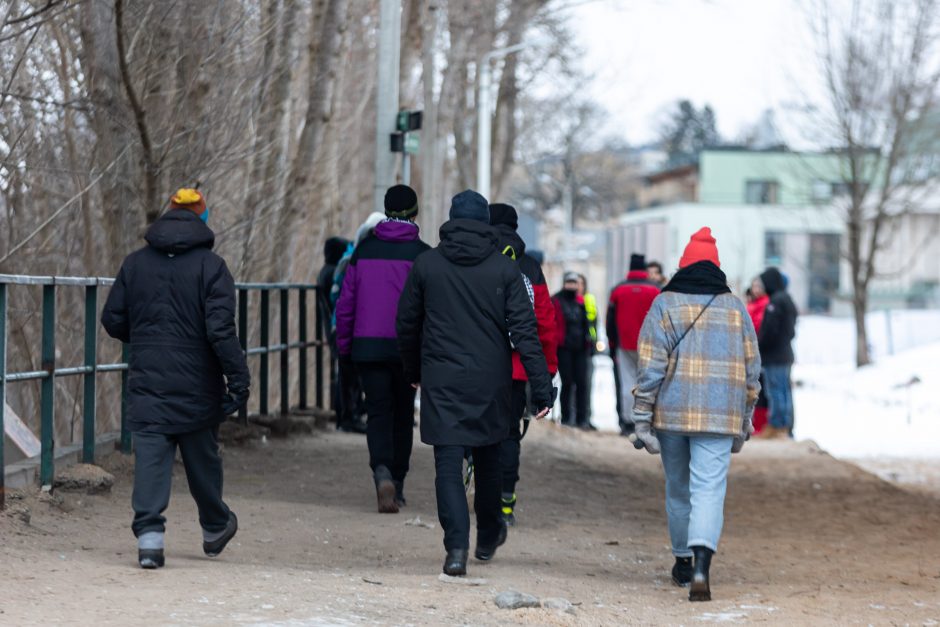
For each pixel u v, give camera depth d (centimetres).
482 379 1581
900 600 1577
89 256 2981
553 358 1905
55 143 2811
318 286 3303
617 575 1789
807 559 2002
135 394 1506
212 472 1568
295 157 3569
